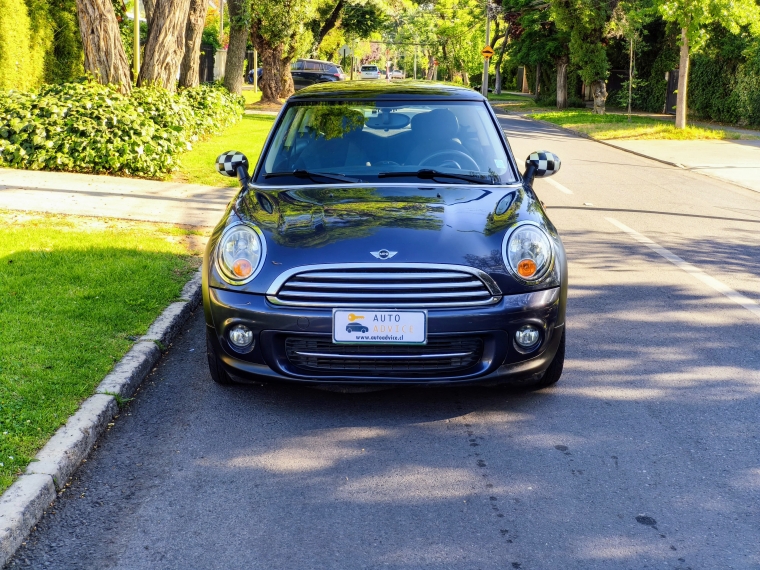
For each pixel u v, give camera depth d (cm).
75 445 372
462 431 419
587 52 3394
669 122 2925
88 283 638
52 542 311
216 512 335
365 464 380
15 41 1838
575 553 305
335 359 413
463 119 554
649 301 677
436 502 345
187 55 2061
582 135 2520
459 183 507
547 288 425
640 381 493
